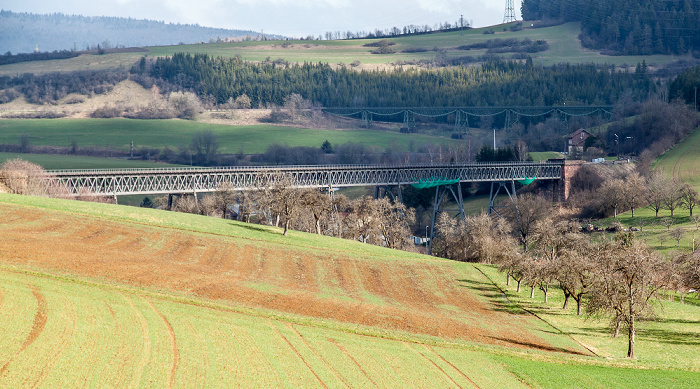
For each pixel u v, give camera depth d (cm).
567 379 7225
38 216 13012
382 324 9038
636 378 7488
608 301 8950
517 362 7794
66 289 8138
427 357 7512
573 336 9788
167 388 5544
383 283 12012
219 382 5816
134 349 6347
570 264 11319
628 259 8831
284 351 6938
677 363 8475
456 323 9731
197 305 8544
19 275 8550
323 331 8056
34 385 5238
